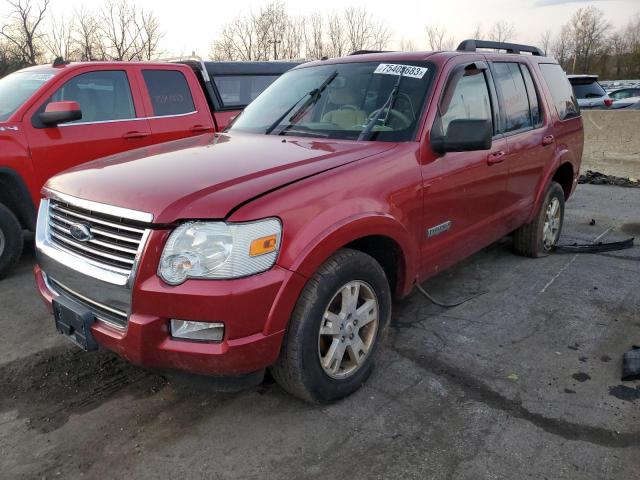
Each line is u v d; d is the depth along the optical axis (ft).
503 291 14.73
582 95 51.34
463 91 12.42
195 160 9.75
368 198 9.43
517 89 14.98
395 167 10.14
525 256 17.40
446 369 10.81
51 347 11.92
